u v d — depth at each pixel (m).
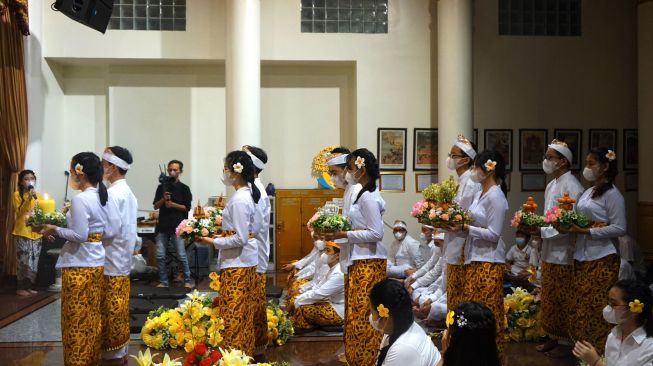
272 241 9.84
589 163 4.88
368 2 9.96
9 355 5.36
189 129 10.21
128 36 9.67
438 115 9.66
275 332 5.57
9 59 8.46
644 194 9.81
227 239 4.34
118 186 4.99
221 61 9.93
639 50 9.89
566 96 10.11
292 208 9.84
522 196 10.09
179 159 10.19
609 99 10.16
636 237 10.12
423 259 7.77
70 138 10.23
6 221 8.57
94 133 10.27
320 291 6.00
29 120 9.12
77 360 4.46
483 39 10.01
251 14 9.19
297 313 6.12
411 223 9.95
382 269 4.41
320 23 9.90
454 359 2.58
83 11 7.57
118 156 4.99
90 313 4.50
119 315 4.96
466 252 4.45
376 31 9.95
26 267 7.82
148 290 7.85
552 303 5.23
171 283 8.51
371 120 9.92
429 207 4.45
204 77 10.23
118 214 4.83
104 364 5.03
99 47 9.62
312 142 10.42
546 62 10.09
